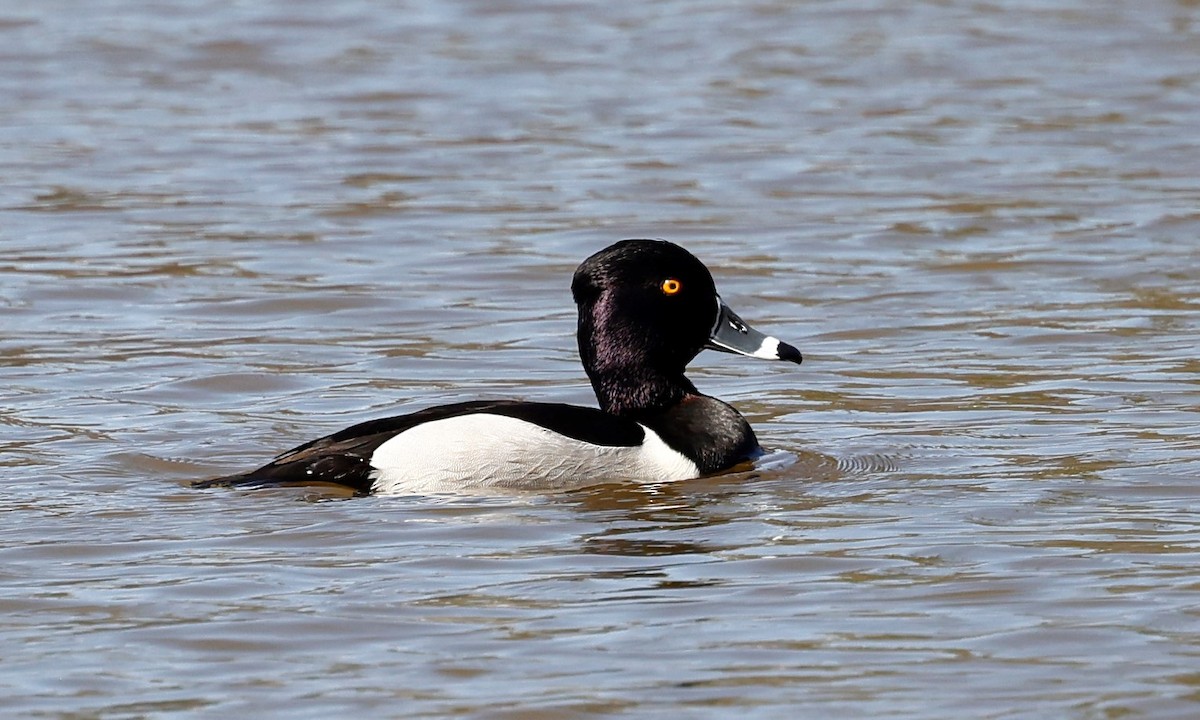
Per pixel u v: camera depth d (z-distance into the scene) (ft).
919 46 100.32
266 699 25.13
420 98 89.04
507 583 29.99
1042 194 70.28
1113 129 81.66
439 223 66.69
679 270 38.83
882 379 47.09
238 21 105.60
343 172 75.05
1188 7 109.70
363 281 58.65
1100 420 42.11
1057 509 34.50
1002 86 91.15
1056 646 26.81
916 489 36.17
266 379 47.01
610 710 24.63
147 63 95.91
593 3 112.06
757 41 102.17
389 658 26.63
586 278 39.17
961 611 28.43
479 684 25.58
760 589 29.60
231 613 28.55
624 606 28.84
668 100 88.69
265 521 33.47
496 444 35.42
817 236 64.69
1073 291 56.75
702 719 24.32
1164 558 31.09
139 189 71.97
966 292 56.95
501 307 55.83
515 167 76.02
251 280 58.59
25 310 54.75
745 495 35.76
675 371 38.93
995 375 47.19
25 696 25.35
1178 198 69.05
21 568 30.91
